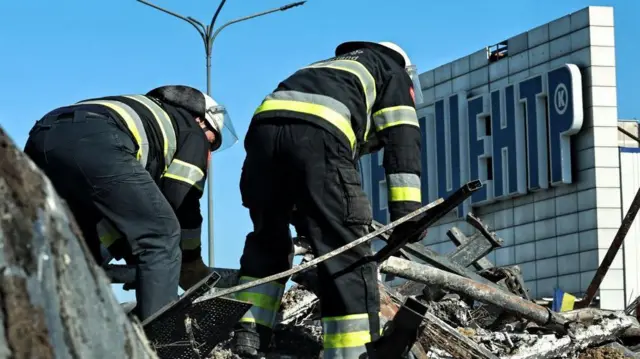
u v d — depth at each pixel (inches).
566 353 249.0
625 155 1434.5
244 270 201.6
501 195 1521.9
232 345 208.8
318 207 182.5
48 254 65.0
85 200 175.8
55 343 63.4
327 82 188.7
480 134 1557.6
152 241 173.2
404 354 163.6
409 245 275.4
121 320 71.2
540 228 1496.1
